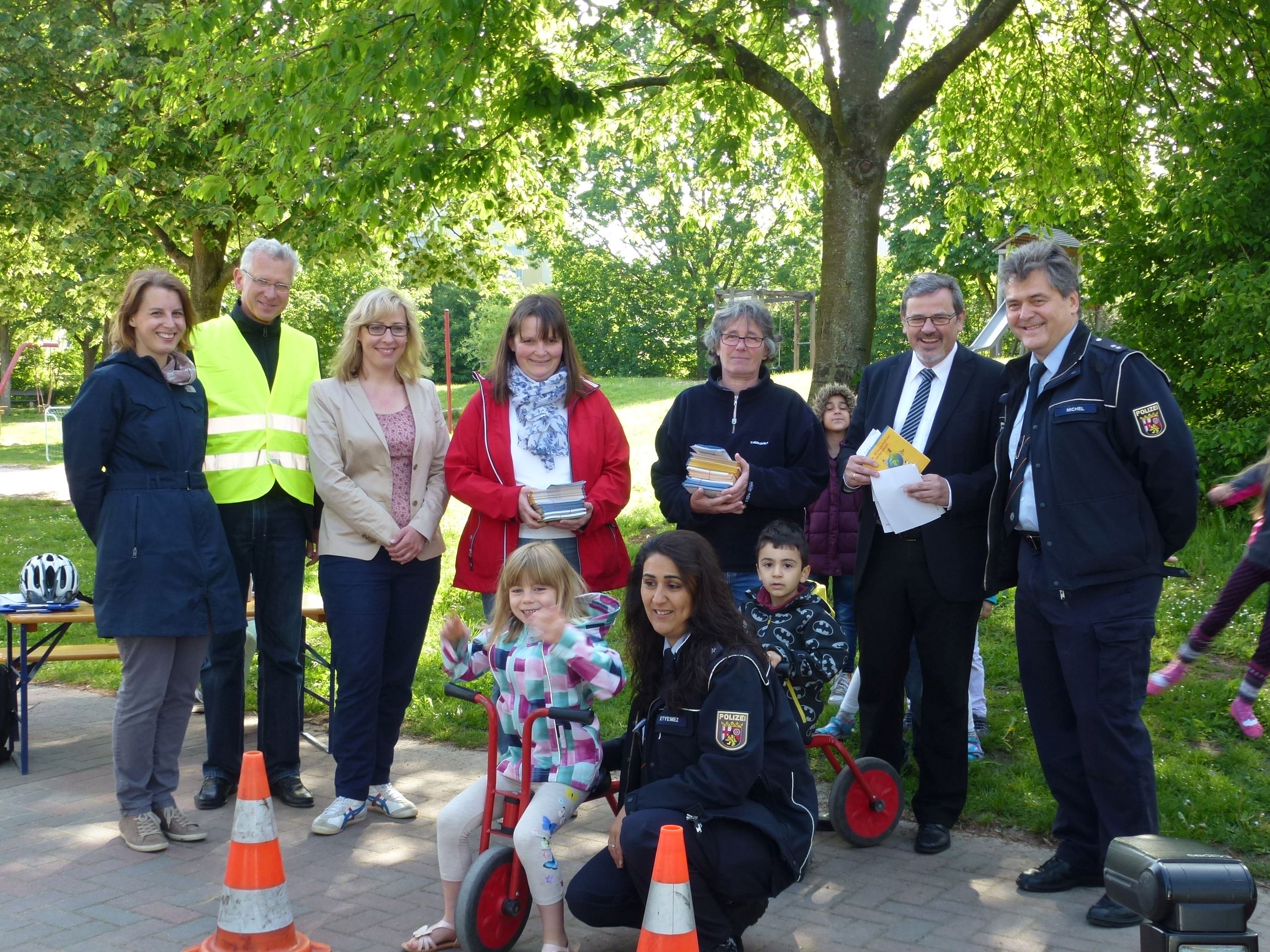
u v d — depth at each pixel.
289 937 3.58
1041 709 4.35
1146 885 2.68
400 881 4.36
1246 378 10.48
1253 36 11.02
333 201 11.25
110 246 16.48
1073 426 4.07
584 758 3.86
